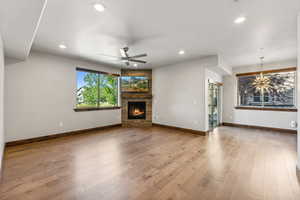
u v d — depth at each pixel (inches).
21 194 67.5
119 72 233.5
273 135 176.2
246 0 73.0
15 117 136.2
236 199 64.3
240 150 125.2
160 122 229.3
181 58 179.8
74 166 95.4
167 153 118.5
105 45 134.6
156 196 66.5
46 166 95.1
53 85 161.2
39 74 151.2
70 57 171.9
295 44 133.5
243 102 230.8
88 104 197.2
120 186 74.0
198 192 69.3
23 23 72.8
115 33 110.4
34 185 74.4
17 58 135.2
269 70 202.2
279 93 199.8
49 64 158.2
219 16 88.0
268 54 163.9
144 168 93.0
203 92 178.2
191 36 116.4
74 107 178.7
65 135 170.7
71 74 176.1
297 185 74.3
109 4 76.0
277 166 95.4
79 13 84.0
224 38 120.3
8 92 132.2
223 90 243.9
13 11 62.1
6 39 92.6
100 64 206.7
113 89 229.6
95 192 69.1
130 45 135.0
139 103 241.0
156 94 234.7
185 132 192.5
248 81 225.8
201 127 179.6
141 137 167.0
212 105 213.6
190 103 191.0
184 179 80.4
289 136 171.6
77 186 73.8
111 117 220.7
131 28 102.9
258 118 212.7
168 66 216.7
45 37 116.7
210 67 175.0
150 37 117.9
